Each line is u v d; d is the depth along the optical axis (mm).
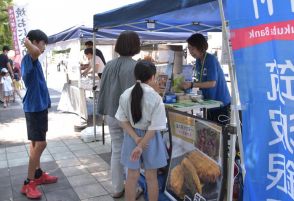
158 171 3857
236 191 3086
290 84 1786
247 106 2037
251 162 2049
